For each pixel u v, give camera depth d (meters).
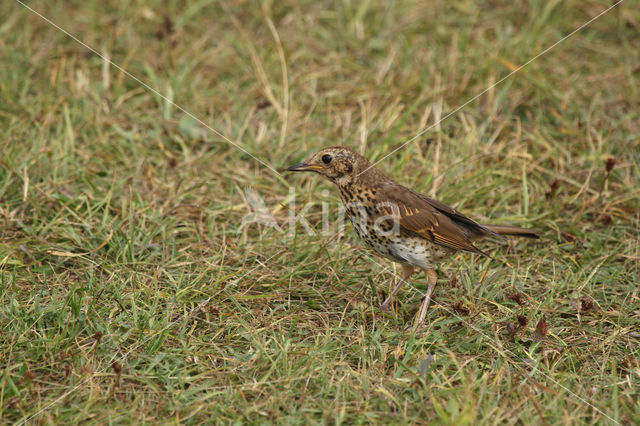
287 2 17.27
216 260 10.47
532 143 13.57
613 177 12.68
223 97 14.69
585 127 13.75
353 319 9.41
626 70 15.32
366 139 13.41
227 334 9.02
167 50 15.61
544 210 12.05
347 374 8.16
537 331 9.00
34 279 9.80
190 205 11.54
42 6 16.86
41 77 14.60
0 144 12.27
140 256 10.34
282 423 7.48
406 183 12.38
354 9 17.23
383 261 10.78
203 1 17.08
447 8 17.25
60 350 8.32
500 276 10.38
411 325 9.48
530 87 14.63
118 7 17.03
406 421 7.41
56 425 7.26
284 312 9.55
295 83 14.88
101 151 12.74
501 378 8.20
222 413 7.60
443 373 8.16
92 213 11.12
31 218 10.98
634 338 9.19
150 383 7.94
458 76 14.99
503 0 17.42
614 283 10.39
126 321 8.96
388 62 15.45
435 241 9.55
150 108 14.30
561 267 10.77
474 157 12.93
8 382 7.74
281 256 10.62
